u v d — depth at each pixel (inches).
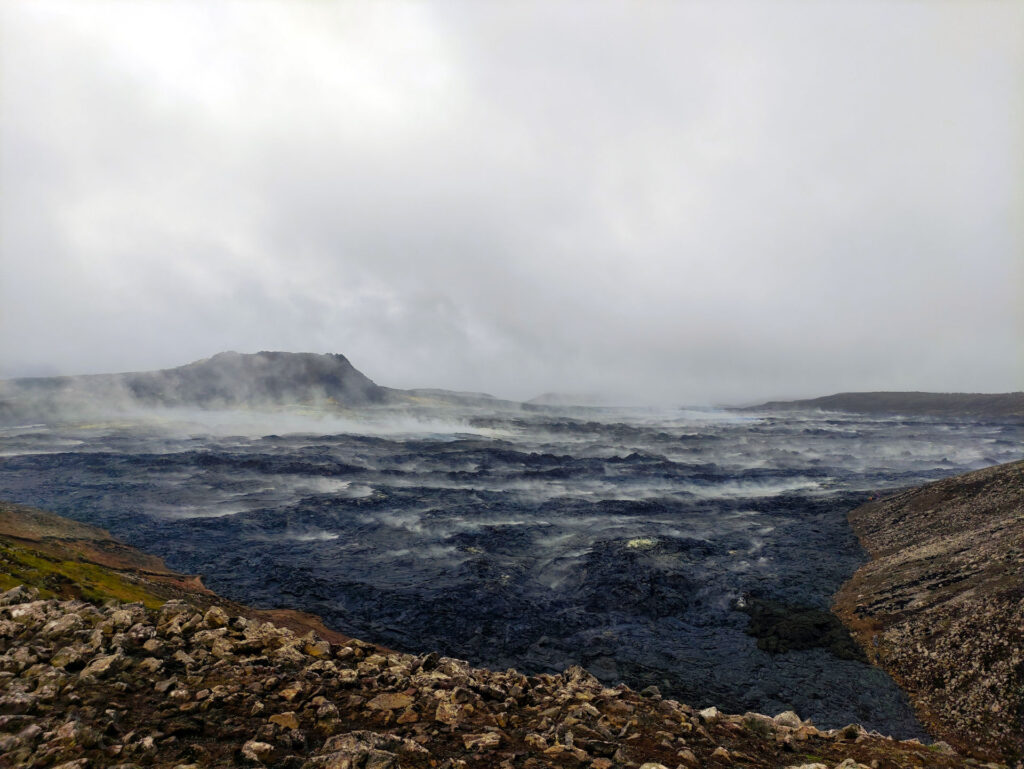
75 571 1815.9
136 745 447.5
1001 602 1636.3
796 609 2379.4
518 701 694.5
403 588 2834.6
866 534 3334.2
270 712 545.0
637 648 2167.8
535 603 2657.5
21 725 451.5
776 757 623.8
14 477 5649.6
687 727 650.8
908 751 653.9
